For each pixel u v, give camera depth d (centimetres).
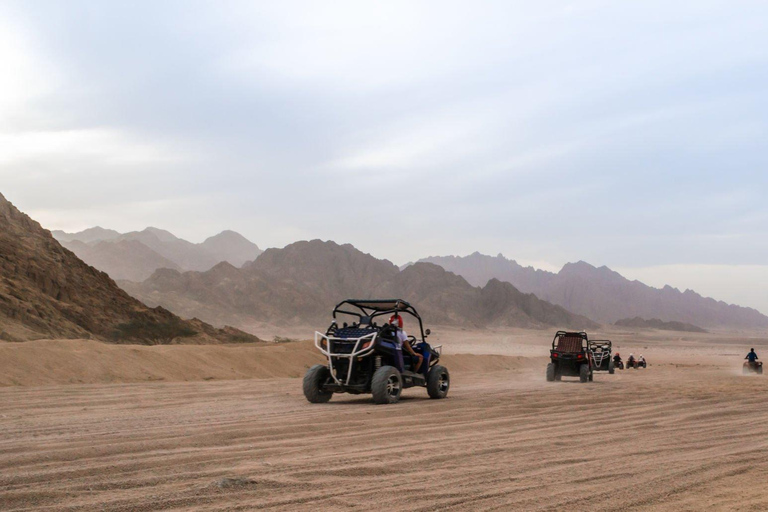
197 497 534
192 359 2442
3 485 573
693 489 579
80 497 532
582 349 2442
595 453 766
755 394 1681
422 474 636
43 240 7069
